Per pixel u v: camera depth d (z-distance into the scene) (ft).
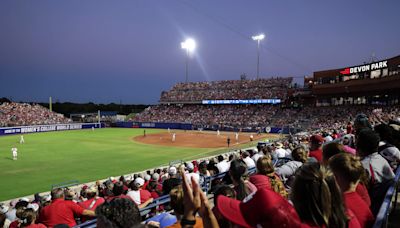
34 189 72.08
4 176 84.64
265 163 16.33
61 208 23.79
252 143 157.69
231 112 269.03
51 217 23.41
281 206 7.84
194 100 297.12
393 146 19.92
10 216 35.42
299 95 236.02
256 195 8.20
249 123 237.04
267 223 7.75
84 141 167.73
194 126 251.80
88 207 26.76
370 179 14.52
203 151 132.16
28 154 121.49
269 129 215.51
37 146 145.48
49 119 254.47
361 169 10.48
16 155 111.86
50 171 91.04
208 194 35.14
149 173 61.26
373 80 166.30
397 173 16.53
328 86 204.85
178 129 259.19
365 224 10.20
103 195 39.14
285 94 246.68
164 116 291.38
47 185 75.66
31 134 208.74
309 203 7.39
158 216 18.86
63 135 202.28
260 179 15.84
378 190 14.51
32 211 23.16
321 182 7.52
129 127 281.54
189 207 8.50
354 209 10.28
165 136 198.39
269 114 244.83
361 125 22.00
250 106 268.00
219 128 239.50
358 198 10.64
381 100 172.14
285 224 7.53
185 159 109.29
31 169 93.66
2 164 101.24
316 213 7.30
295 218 7.61
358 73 181.37
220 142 166.71
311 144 23.49
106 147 144.36
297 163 20.76
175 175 37.70
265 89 265.34
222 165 42.70
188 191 8.59
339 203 7.64
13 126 214.48
